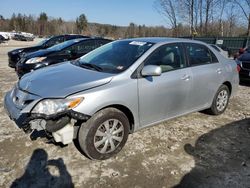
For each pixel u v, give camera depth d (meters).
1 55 17.05
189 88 4.33
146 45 4.06
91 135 3.27
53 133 3.19
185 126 4.69
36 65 7.31
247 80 8.12
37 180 3.04
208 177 3.23
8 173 3.13
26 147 3.71
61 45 8.48
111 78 3.44
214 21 32.66
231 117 5.28
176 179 3.16
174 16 34.56
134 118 3.67
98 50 4.60
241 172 3.37
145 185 3.02
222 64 5.08
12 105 3.39
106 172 3.23
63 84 3.30
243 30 32.12
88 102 3.13
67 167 3.29
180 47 4.36
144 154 3.67
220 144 4.10
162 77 3.90
